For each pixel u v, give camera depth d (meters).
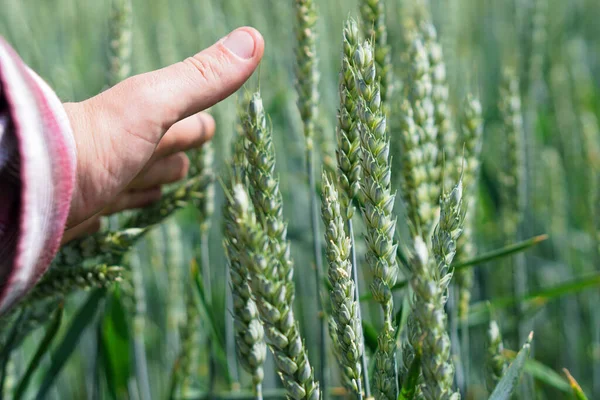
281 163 0.84
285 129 0.86
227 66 0.43
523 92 0.74
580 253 0.86
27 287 0.37
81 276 0.45
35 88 0.36
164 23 0.88
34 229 0.35
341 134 0.38
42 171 0.35
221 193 0.79
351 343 0.37
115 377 0.56
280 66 0.86
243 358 0.39
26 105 0.35
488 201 0.80
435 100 0.50
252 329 0.39
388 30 0.60
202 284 0.54
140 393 0.65
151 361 0.77
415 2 0.60
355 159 0.38
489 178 0.76
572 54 1.08
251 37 0.43
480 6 1.17
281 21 0.86
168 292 0.65
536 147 0.84
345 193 0.38
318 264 0.50
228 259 0.39
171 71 0.42
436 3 0.81
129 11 0.58
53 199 0.36
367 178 0.37
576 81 0.98
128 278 0.57
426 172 0.47
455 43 0.85
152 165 0.52
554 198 0.82
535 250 0.87
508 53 0.93
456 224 0.36
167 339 0.66
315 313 0.76
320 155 0.61
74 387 0.78
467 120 0.50
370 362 0.46
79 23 1.19
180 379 0.57
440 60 0.50
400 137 0.46
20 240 0.35
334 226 0.37
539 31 0.72
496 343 0.43
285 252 0.36
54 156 0.36
